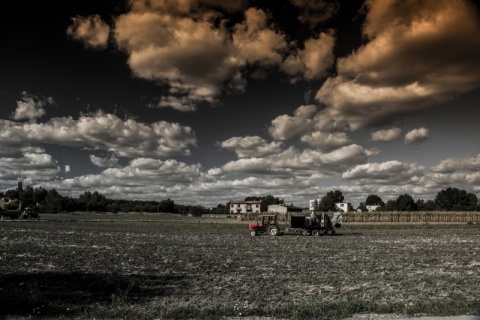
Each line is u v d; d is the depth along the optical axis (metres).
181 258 23.34
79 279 16.16
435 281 16.12
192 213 132.75
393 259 23.47
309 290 14.33
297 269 19.42
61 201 138.38
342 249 29.23
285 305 11.68
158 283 15.60
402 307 11.30
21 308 10.96
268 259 23.20
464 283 15.74
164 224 65.56
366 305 11.45
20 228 48.53
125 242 33.50
